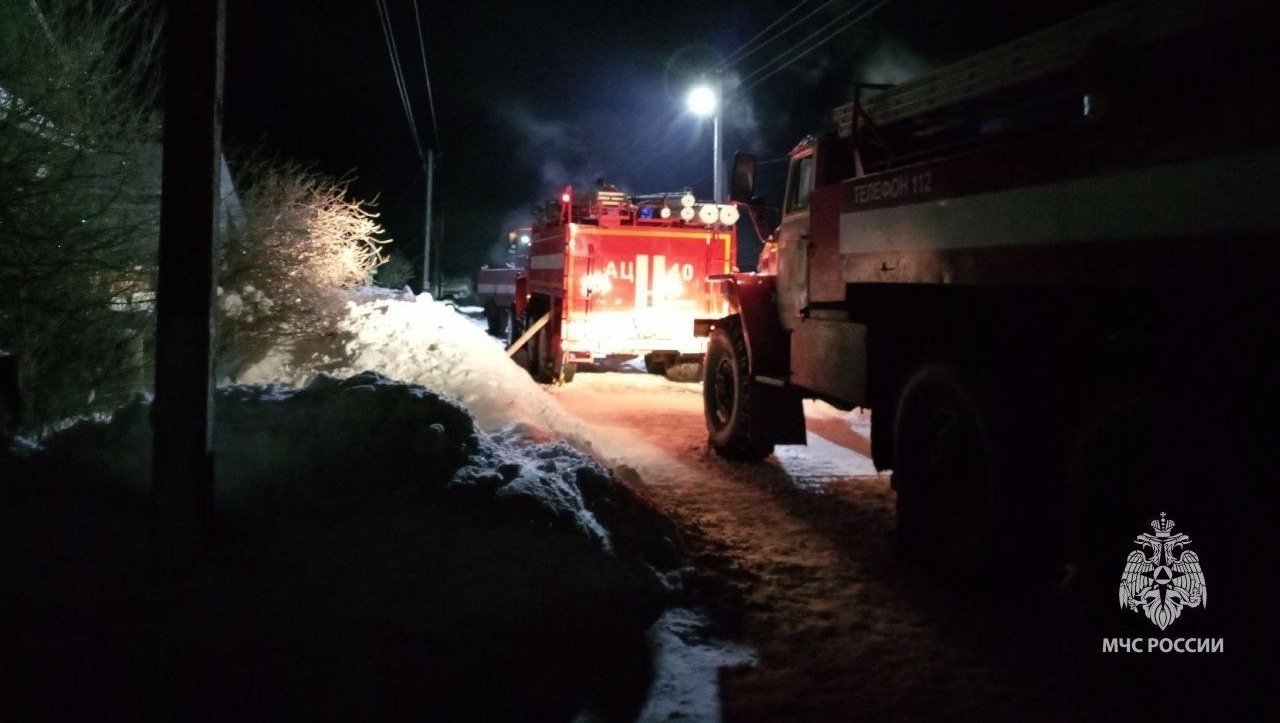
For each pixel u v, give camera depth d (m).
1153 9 4.41
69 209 6.72
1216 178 4.04
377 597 4.23
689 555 6.13
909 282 6.27
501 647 4.16
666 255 15.27
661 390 15.23
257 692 3.52
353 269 10.45
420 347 9.88
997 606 5.43
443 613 4.23
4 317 6.27
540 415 8.92
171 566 4.14
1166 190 4.28
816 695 4.31
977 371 5.47
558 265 15.48
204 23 4.18
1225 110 4.01
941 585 5.77
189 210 4.18
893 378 6.69
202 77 4.18
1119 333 4.57
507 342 24.02
